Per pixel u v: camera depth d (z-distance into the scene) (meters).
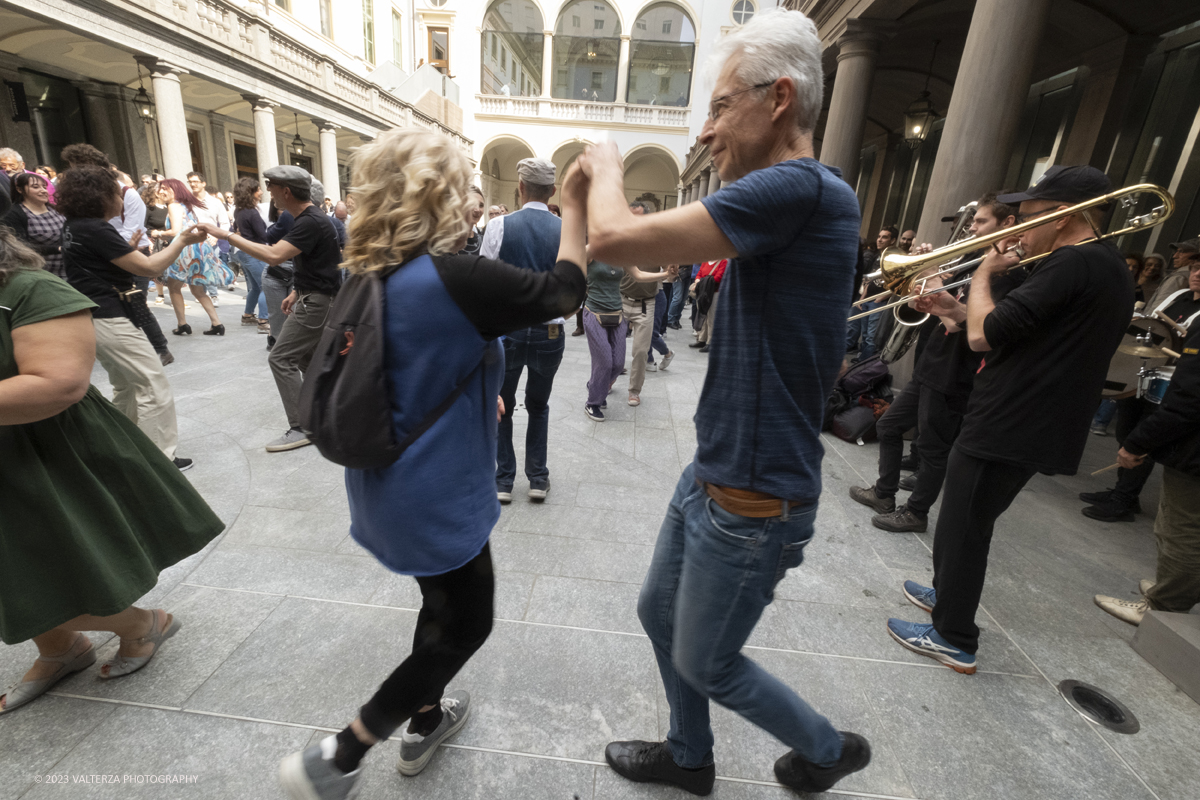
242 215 5.33
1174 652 1.96
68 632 1.71
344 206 7.44
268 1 13.72
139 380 2.87
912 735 1.70
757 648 2.04
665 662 1.39
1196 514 2.06
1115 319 1.64
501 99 24.28
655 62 29.28
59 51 10.56
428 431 1.11
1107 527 3.18
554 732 1.64
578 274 1.14
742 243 0.93
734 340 1.08
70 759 1.48
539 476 3.05
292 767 1.14
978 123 3.82
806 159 1.00
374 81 16.88
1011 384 1.73
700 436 1.17
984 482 1.82
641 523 2.91
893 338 3.20
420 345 1.07
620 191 1.02
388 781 1.48
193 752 1.52
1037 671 2.00
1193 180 5.51
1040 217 1.67
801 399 1.05
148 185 6.39
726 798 1.48
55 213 3.43
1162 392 2.51
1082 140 6.58
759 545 1.10
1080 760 1.64
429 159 1.05
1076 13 6.04
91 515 1.55
